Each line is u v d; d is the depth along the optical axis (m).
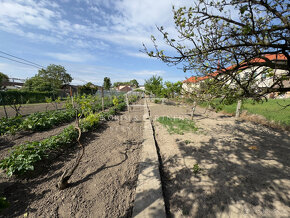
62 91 24.52
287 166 2.94
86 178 2.51
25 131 4.93
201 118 8.03
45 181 2.40
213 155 3.46
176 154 3.54
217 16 1.58
